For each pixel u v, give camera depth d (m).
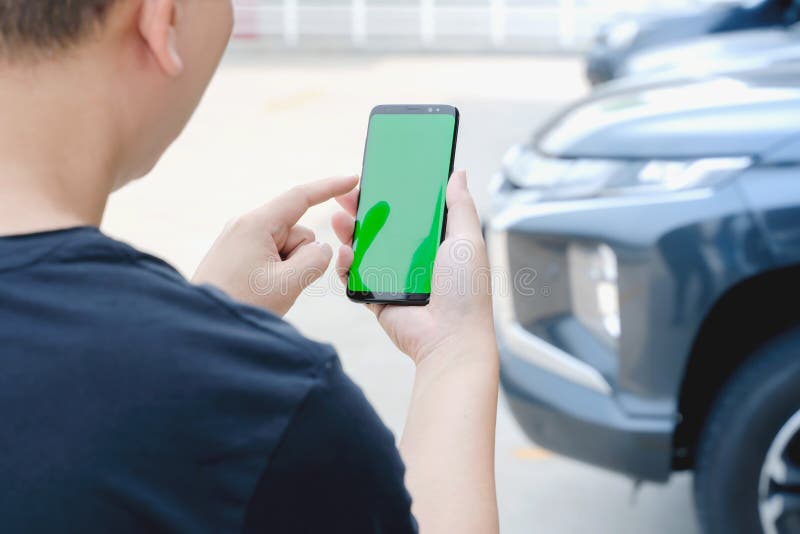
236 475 0.66
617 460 2.56
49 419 0.64
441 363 1.03
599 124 2.76
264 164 8.14
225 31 0.84
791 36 6.45
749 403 2.46
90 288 0.68
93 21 0.72
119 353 0.66
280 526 0.68
